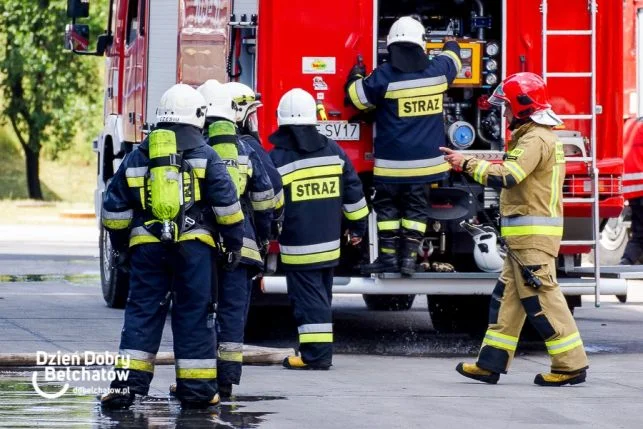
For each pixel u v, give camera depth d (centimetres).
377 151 1973
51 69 6512
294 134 1850
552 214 1716
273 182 1680
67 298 2727
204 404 1467
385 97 1950
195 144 1442
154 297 1455
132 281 1459
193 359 1457
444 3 2134
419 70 1955
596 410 1526
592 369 1888
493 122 2070
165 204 1411
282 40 2002
